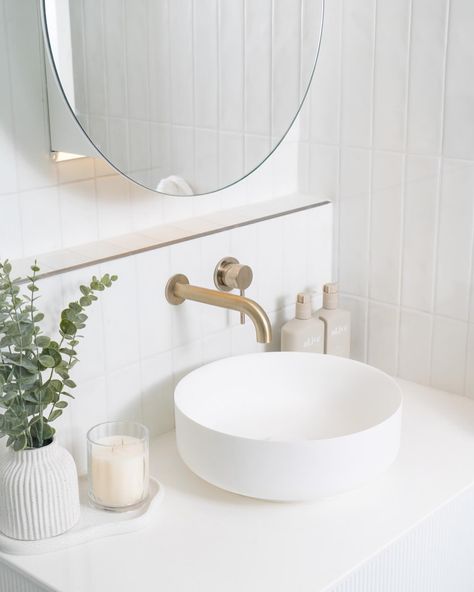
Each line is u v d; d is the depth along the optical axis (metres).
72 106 1.37
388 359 1.92
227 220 1.75
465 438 1.65
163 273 1.60
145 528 1.39
